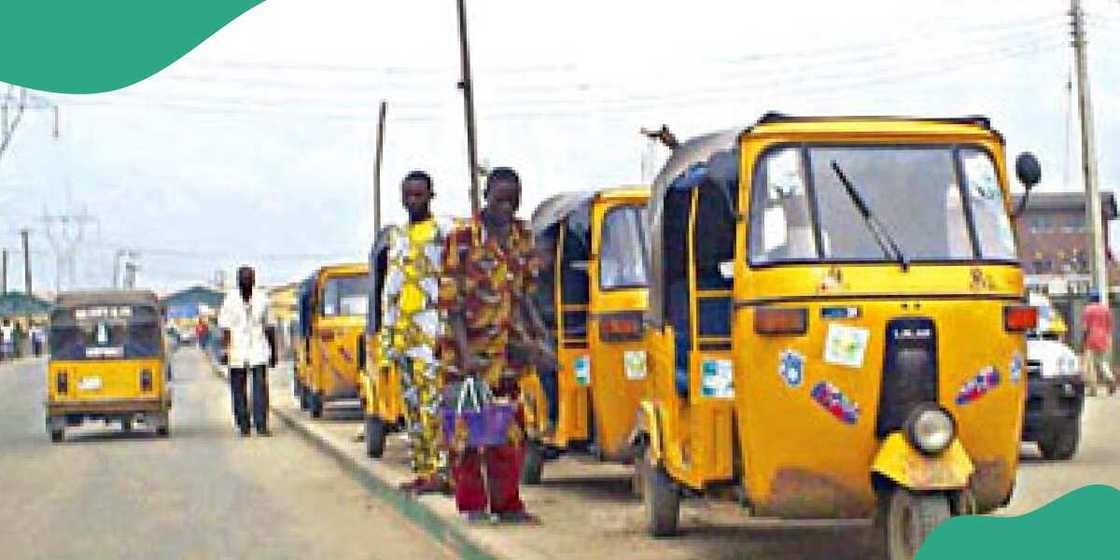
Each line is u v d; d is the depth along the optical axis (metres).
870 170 9.36
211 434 25.09
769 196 9.25
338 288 26.02
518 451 12.14
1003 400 8.95
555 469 17.05
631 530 11.71
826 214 9.19
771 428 8.98
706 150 10.02
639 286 13.07
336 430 23.41
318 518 14.00
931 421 8.69
